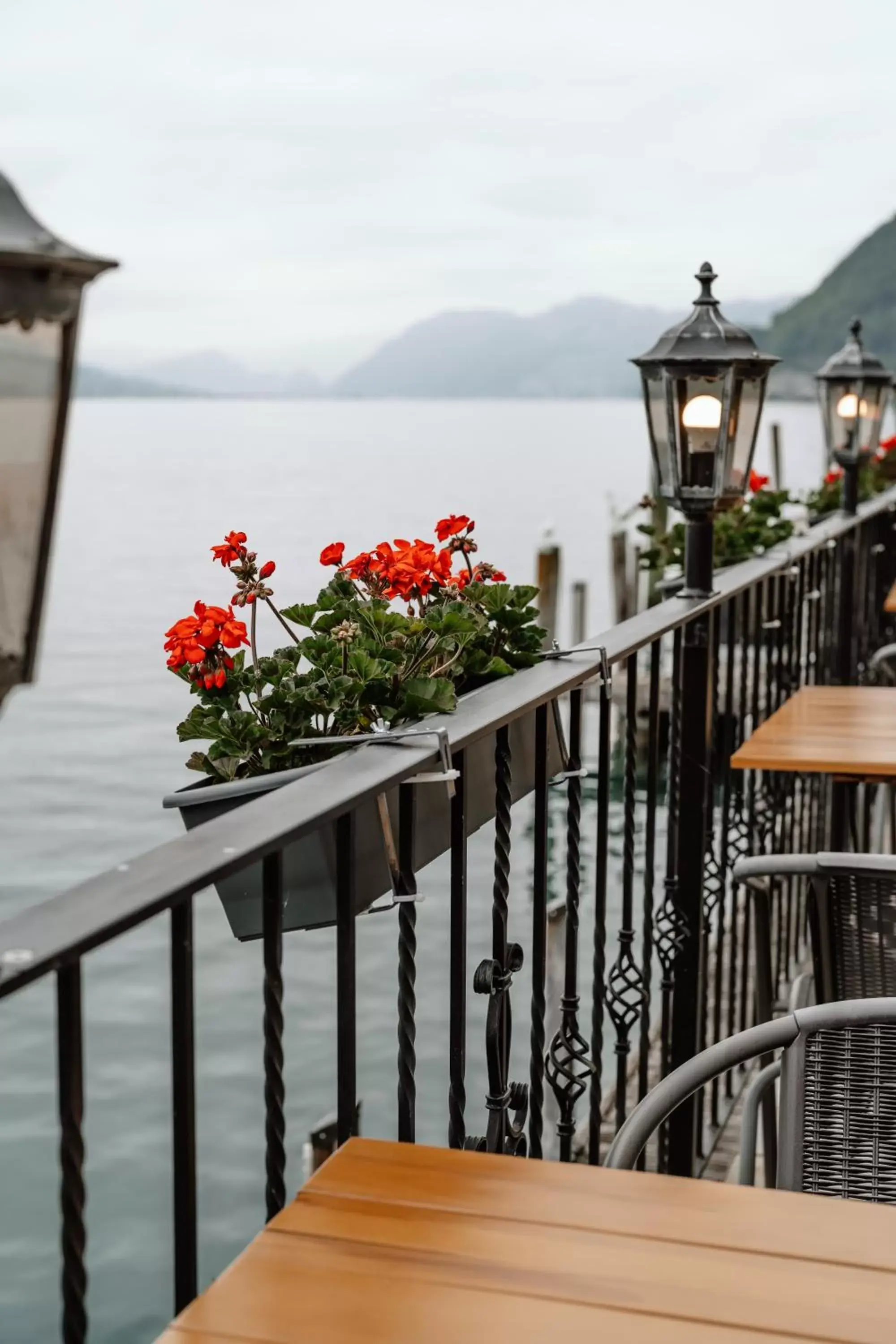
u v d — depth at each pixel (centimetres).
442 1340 103
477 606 216
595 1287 111
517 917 995
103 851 1248
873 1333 106
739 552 388
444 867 1083
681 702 285
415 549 219
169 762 1479
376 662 181
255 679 189
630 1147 161
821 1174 164
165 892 102
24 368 87
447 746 149
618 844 1143
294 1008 898
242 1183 752
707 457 283
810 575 464
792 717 326
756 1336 105
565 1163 131
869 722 319
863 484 653
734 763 282
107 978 961
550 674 194
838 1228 121
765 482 543
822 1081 165
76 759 1488
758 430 294
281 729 182
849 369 529
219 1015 902
